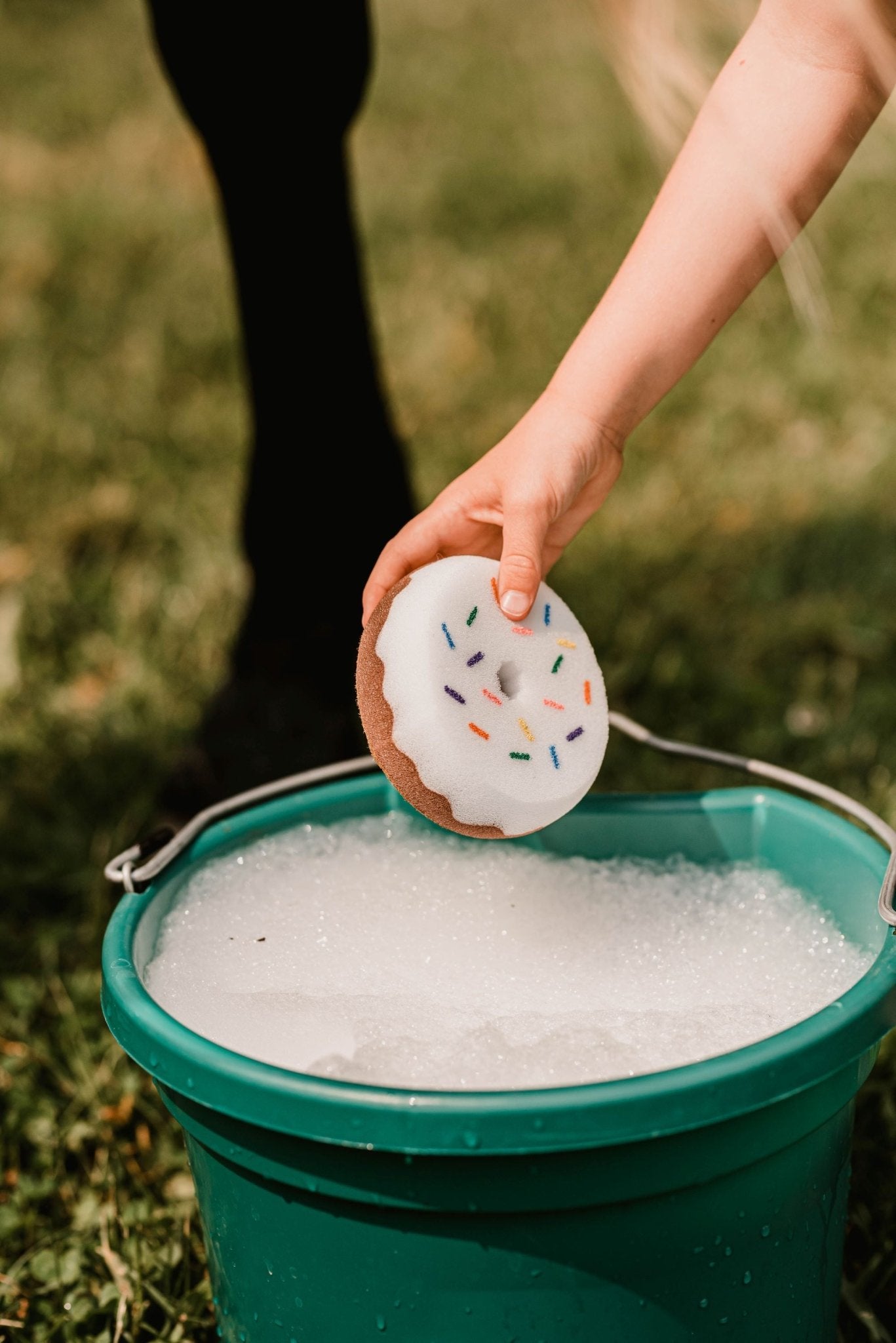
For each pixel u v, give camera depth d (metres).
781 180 1.17
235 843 1.33
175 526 3.06
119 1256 1.36
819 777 2.12
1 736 2.35
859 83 1.15
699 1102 0.87
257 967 1.20
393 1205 0.91
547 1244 0.92
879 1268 1.31
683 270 1.19
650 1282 0.95
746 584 2.79
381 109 6.92
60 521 3.09
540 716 1.15
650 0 1.24
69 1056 1.63
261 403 1.89
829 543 2.91
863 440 3.39
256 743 1.89
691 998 1.17
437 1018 1.11
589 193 5.41
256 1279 1.02
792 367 3.80
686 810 1.35
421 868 1.37
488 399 3.74
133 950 1.11
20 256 5.00
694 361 1.22
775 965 1.22
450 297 4.44
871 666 2.53
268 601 1.95
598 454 1.21
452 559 1.16
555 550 1.30
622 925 1.29
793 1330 1.06
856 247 4.64
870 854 1.19
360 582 1.94
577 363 1.21
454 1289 0.94
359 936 1.27
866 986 0.97
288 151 1.76
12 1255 1.41
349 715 1.93
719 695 2.39
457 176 5.71
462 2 9.09
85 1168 1.50
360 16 1.75
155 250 5.02
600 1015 1.12
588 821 1.38
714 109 1.19
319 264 1.82
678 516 3.06
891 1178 1.43
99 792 2.18
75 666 2.57
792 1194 1.00
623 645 2.55
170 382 3.88
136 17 8.95
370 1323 0.97
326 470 1.89
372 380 1.93
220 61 1.70
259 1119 0.90
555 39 7.68
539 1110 0.86
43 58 8.20
